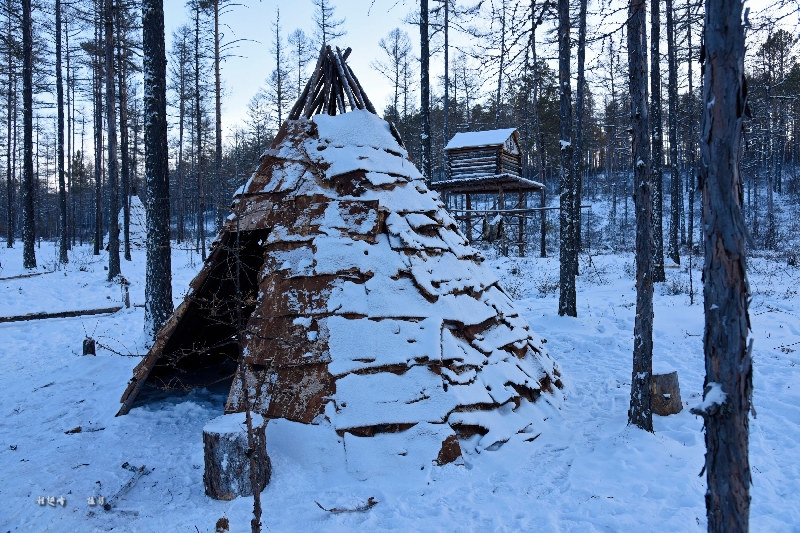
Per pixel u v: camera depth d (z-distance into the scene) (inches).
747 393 102.3
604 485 179.5
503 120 1376.7
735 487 102.0
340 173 254.2
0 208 2417.6
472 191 1050.1
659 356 364.8
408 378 211.6
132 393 265.0
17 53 854.5
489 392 227.6
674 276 721.0
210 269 263.3
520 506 166.1
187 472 199.5
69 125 1651.1
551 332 437.7
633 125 225.5
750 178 1723.7
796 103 1071.6
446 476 185.8
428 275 244.8
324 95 320.8
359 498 170.7
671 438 221.3
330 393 207.6
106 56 802.8
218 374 357.7
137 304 644.7
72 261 1027.3
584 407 271.4
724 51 101.6
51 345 446.9
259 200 260.1
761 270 753.6
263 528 154.9
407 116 1644.9
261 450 147.2
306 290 230.7
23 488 185.5
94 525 159.8
